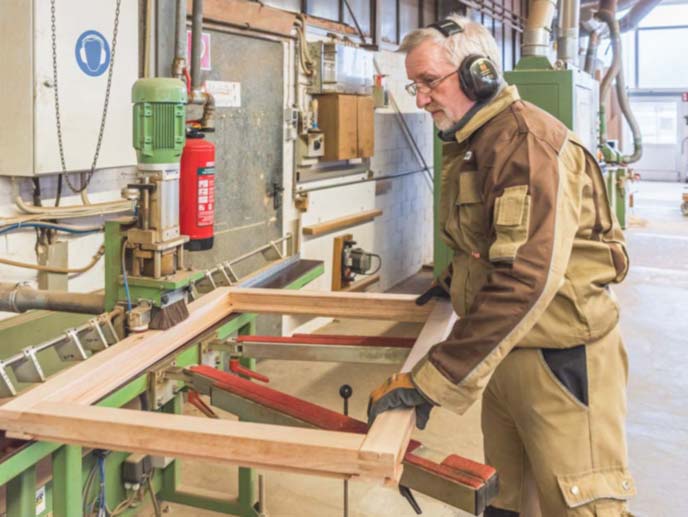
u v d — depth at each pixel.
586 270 1.44
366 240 5.23
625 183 8.27
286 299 1.85
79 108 2.34
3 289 1.75
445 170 1.49
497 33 7.75
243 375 1.87
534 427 1.50
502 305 1.12
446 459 1.10
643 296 5.45
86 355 1.43
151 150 1.50
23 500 1.35
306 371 3.85
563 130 1.30
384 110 5.40
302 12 4.22
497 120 1.32
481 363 1.11
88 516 1.81
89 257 2.70
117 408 1.24
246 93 3.58
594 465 1.48
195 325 1.64
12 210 2.38
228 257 3.54
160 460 2.00
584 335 1.45
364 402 3.43
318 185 4.49
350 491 2.60
